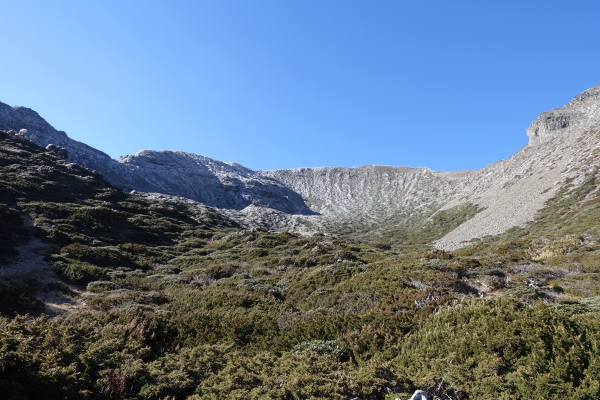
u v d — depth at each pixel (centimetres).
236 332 1290
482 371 748
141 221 4756
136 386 812
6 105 11900
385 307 1417
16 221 3117
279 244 4538
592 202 4978
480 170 16162
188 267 3247
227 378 826
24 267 2292
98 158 12750
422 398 654
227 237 4978
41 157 6241
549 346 763
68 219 3722
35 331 901
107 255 3014
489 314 936
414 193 18150
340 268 2420
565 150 8762
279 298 2062
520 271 2131
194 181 16488
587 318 888
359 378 769
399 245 8250
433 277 1853
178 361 960
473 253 3819
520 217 6228
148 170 15100
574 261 2320
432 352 900
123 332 1102
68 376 708
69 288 2170
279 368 870
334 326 1216
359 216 15700
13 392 599
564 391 655
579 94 15125
